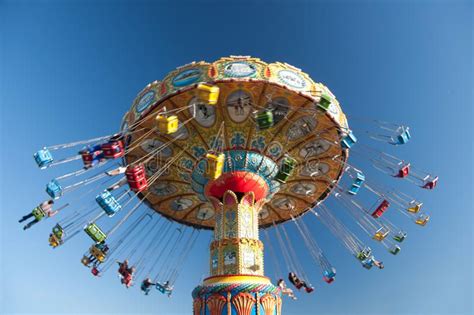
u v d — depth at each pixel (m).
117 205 14.15
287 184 20.02
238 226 15.98
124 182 16.81
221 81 14.68
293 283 19.88
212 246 16.14
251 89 15.35
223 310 13.87
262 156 17.38
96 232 15.18
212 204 17.59
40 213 14.20
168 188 19.98
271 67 15.25
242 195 16.95
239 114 16.44
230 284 14.23
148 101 16.05
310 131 17.27
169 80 15.60
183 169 18.38
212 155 13.81
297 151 18.19
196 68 15.34
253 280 14.73
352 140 16.03
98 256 17.22
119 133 15.25
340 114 16.92
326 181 19.95
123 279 18.06
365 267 19.14
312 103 15.80
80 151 13.75
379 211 18.27
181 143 17.67
